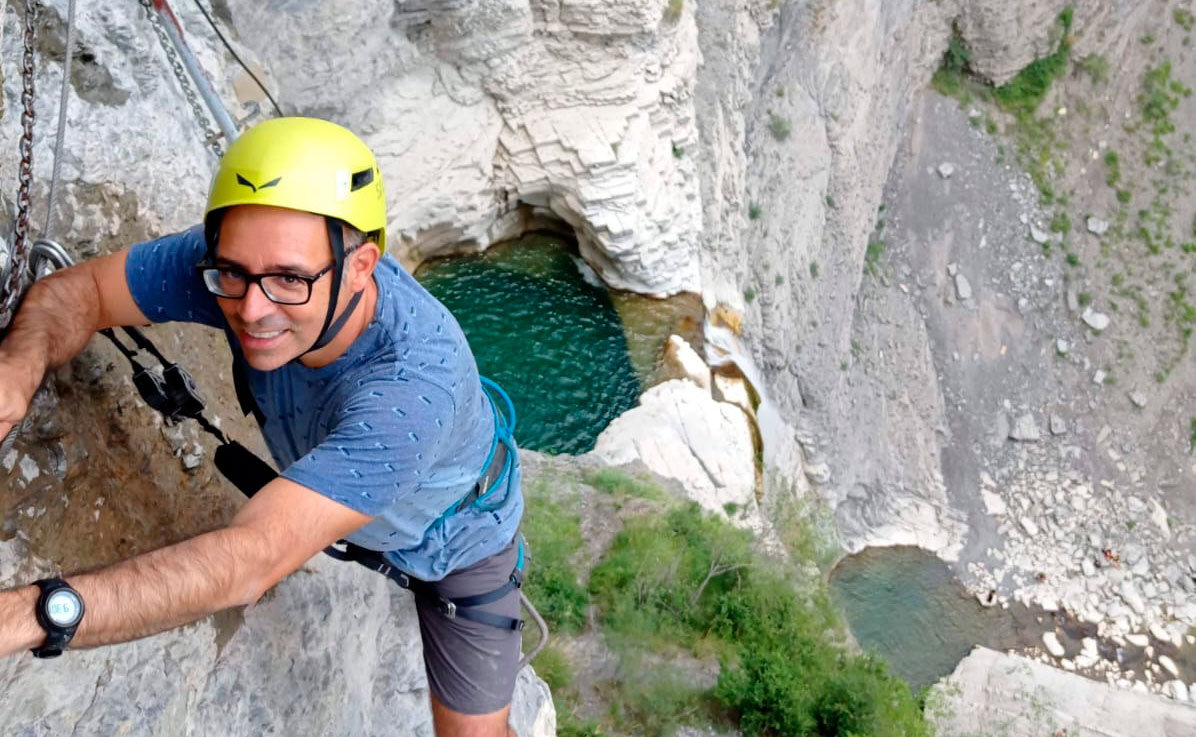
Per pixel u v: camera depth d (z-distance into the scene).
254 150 3.13
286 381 3.74
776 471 33.75
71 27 4.46
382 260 3.72
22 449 3.82
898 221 42.19
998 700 33.31
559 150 29.30
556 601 20.61
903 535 38.06
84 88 6.31
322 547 3.31
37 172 5.17
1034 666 34.62
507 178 29.83
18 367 3.40
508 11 26.84
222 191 3.14
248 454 4.29
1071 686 33.97
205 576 2.97
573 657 20.00
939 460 40.25
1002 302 42.03
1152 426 41.38
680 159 32.16
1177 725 33.16
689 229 32.38
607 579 21.77
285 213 3.12
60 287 3.76
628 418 29.02
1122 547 38.81
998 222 42.69
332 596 5.98
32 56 3.82
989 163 43.16
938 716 32.50
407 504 4.01
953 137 43.16
